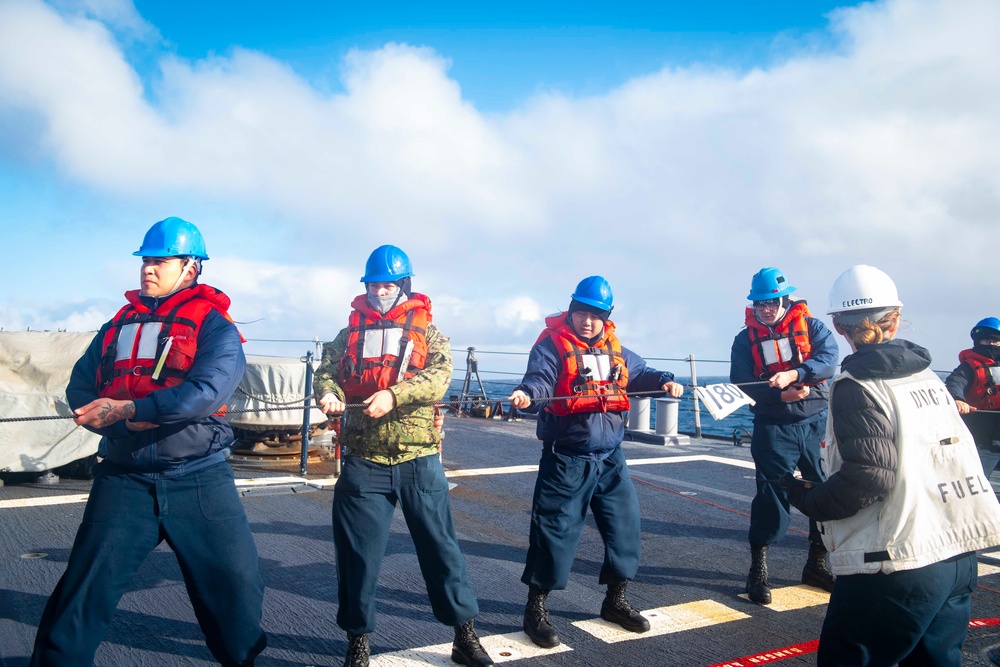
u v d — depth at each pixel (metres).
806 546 6.18
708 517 7.11
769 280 5.18
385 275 3.73
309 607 4.54
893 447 2.53
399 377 3.58
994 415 6.48
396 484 3.55
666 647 4.08
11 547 5.52
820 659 2.69
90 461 8.03
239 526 3.08
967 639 4.21
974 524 2.55
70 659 2.78
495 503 7.50
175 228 3.25
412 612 4.50
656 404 12.01
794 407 4.89
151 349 3.04
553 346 4.28
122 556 2.91
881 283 2.90
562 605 4.71
